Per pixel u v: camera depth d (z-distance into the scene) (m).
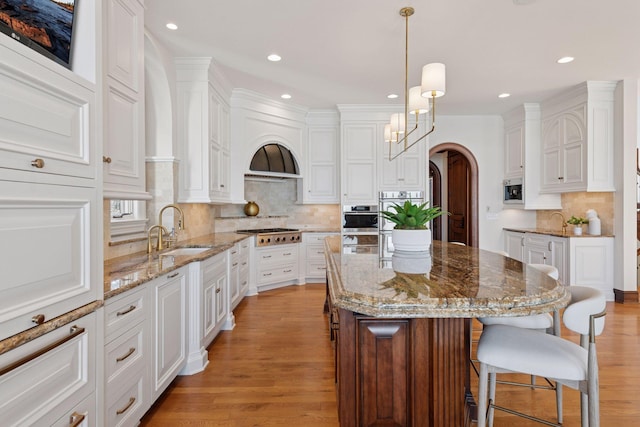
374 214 5.21
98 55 1.38
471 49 3.28
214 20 2.78
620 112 4.14
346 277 1.60
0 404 0.94
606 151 4.25
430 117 5.26
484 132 5.67
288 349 2.91
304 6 2.57
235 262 3.77
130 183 2.06
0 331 0.95
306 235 5.39
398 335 1.56
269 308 4.07
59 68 1.16
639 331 3.25
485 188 5.69
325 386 2.32
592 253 4.26
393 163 5.22
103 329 1.41
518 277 1.60
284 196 5.77
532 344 1.50
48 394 1.11
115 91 1.91
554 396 2.19
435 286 1.43
